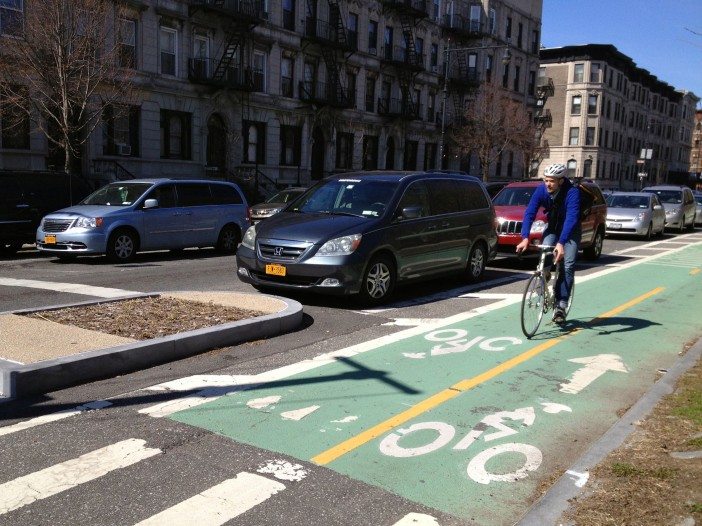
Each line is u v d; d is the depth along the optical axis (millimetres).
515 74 58281
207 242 16094
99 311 7578
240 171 33375
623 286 12008
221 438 4488
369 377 5953
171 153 29906
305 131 37688
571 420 5055
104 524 3355
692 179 101938
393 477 3992
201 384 5598
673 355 7082
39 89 20516
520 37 58438
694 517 3361
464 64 51438
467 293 10750
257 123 34500
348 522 3447
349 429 4719
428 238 10195
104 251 13938
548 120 64562
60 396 5211
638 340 7738
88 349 5871
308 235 8844
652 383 6047
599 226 16125
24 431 4512
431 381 5906
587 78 69188
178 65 29500
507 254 13727
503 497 3783
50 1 19109
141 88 27031
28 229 15422
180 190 15609
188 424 4719
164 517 3436
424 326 8125
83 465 4016
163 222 15000
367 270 9008
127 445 4324
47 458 4102
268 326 7312
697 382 5750
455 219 10945
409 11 43625
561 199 7535
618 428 4656
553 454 4410
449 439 4605
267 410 5047
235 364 6219
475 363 6543
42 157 24328
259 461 4145
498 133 47531
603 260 16484
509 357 6801
